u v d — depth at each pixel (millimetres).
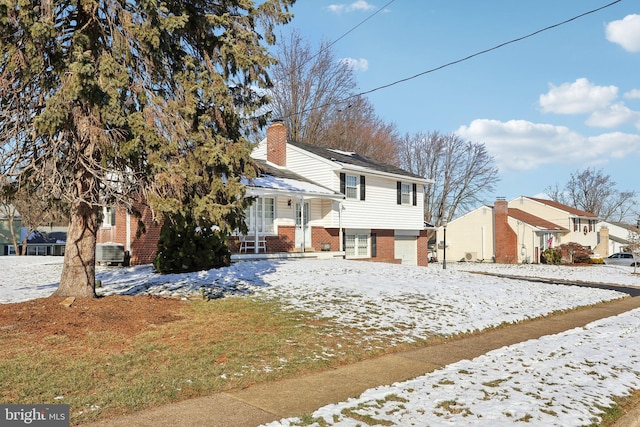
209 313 9312
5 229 44031
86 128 7223
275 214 20766
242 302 10398
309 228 22547
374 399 5184
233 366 6352
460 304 11844
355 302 11016
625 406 5234
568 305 13406
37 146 7809
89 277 9406
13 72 7273
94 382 5531
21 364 5969
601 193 74250
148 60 8172
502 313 11336
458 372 6414
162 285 12273
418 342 8258
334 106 39500
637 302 15305
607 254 54156
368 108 43500
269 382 5941
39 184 8562
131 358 6441
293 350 7211
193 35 9008
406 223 27969
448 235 44906
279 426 4445
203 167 8383
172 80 8594
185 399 5262
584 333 9469
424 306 11203
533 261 40094
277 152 25125
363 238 25297
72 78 6699
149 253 17438
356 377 6250
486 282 16312
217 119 8703
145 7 7344
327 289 12477
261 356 6848
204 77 8406
